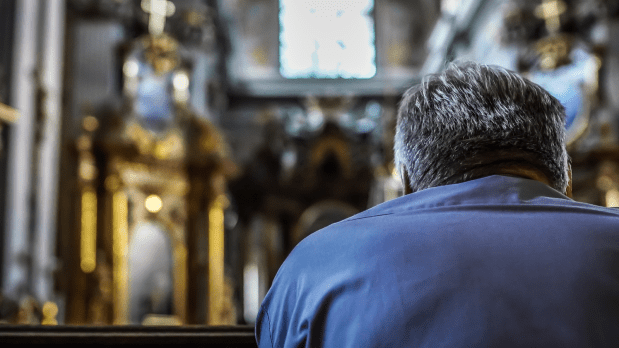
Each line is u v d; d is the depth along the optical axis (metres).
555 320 0.82
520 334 0.81
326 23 22.62
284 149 17.39
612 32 13.74
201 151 13.28
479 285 0.85
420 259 0.90
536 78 14.18
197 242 13.15
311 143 17.38
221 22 18.39
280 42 22.34
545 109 1.05
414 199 1.01
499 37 15.77
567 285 0.84
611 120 13.18
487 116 1.02
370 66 22.31
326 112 18.11
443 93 1.07
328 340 0.91
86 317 10.89
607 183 12.91
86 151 11.49
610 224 0.92
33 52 9.30
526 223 0.92
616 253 0.88
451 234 0.92
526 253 0.88
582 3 14.35
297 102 20.88
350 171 17.22
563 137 1.08
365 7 23.14
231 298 13.89
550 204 0.96
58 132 10.63
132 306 11.80
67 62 12.23
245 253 16.64
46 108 9.30
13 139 8.48
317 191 17.28
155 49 12.91
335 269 0.95
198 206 13.30
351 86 21.77
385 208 1.03
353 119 19.22
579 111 13.47
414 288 0.88
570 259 0.87
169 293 12.36
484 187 0.99
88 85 12.30
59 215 11.16
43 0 9.91
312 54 22.31
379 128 17.61
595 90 13.38
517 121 1.02
